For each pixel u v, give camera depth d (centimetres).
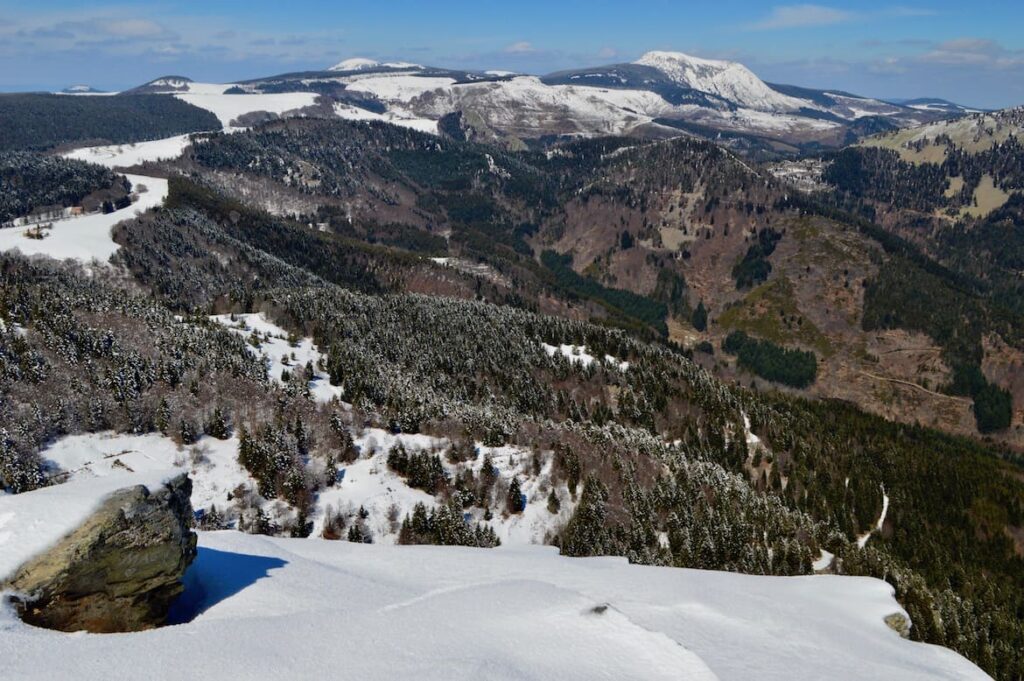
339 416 11225
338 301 19712
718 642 3500
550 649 2927
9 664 2330
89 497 3114
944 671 3850
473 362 16825
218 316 17162
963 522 13738
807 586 5403
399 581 4178
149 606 3114
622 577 4769
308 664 2523
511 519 9850
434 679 2419
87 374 10444
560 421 14938
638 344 19975
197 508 8950
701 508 10300
